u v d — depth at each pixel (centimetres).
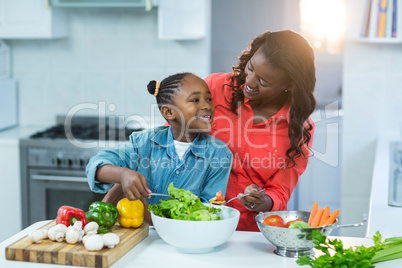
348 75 384
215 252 163
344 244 168
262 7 431
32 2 377
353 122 389
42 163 362
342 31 428
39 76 417
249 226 210
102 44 408
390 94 383
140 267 151
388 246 157
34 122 422
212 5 433
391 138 376
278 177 207
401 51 377
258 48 191
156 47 403
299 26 431
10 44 415
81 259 150
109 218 170
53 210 367
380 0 354
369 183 392
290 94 203
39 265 151
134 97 411
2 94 398
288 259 158
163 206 166
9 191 368
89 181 180
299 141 199
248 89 189
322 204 404
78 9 406
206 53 399
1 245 166
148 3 362
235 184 210
